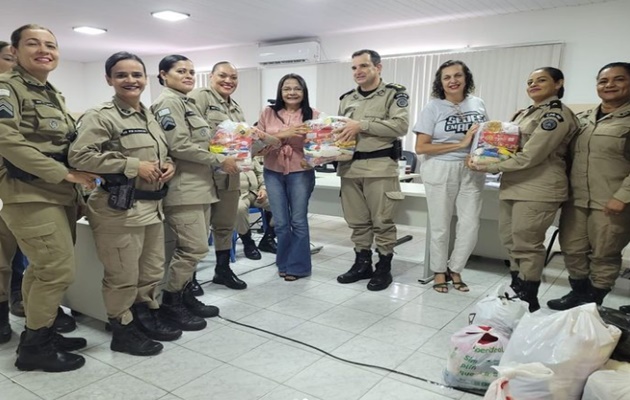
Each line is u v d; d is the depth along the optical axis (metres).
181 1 4.79
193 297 2.67
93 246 2.34
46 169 1.80
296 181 3.18
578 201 2.64
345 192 3.20
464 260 3.07
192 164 2.43
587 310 1.67
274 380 1.98
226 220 3.04
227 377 2.00
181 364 2.10
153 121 2.19
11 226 1.88
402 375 2.03
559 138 2.46
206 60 7.98
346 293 3.06
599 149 2.52
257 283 3.26
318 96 6.79
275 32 6.37
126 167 1.95
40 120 1.85
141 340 2.20
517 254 2.74
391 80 6.15
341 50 6.54
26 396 1.83
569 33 4.93
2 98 1.74
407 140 6.12
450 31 5.66
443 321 2.61
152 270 2.26
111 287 2.11
